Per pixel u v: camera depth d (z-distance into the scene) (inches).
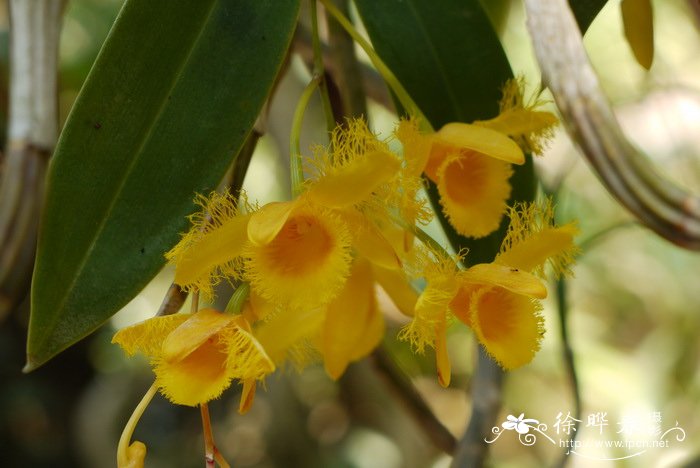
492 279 15.2
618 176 14.4
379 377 19.7
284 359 16.8
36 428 42.2
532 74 28.7
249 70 15.6
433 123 17.0
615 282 38.8
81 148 15.4
